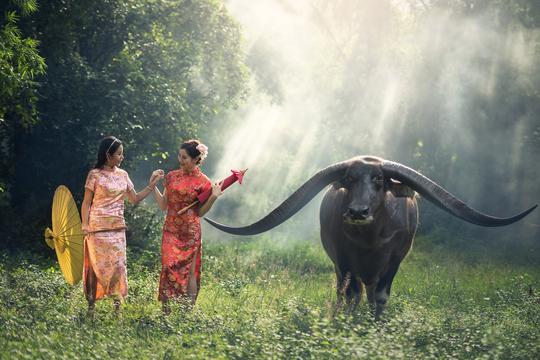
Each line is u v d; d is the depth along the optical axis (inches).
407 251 381.7
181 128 635.5
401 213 361.7
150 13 670.5
